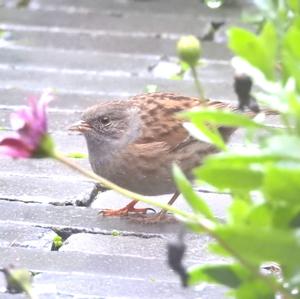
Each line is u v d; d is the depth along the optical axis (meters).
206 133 4.80
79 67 13.16
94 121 9.91
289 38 4.27
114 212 9.50
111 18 14.86
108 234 9.09
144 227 9.30
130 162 9.79
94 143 9.95
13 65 13.20
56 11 15.09
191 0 15.55
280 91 4.50
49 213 9.44
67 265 8.29
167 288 7.84
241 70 4.77
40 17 14.81
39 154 4.63
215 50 13.72
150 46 13.85
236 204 4.61
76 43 13.91
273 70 4.60
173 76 12.95
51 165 10.58
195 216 4.57
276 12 4.64
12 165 10.57
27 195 9.84
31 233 8.98
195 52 5.30
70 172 10.41
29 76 12.88
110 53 13.62
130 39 14.09
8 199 9.74
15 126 4.64
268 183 4.20
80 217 9.41
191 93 12.48
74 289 7.82
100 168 10.02
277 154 4.11
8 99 12.24
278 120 11.62
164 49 13.77
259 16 13.83
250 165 4.30
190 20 14.77
